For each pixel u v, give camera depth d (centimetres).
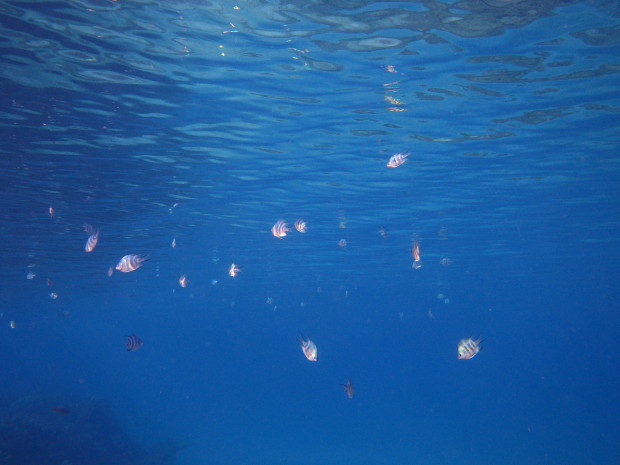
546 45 827
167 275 3534
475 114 1120
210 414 5384
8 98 941
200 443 3462
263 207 1905
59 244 2211
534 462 2772
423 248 2875
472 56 866
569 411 6325
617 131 1212
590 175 1555
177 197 1692
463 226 2305
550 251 2953
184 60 853
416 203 1908
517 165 1472
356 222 2209
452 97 1033
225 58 855
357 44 823
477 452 3114
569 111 1101
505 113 1114
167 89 953
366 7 718
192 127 1142
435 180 1619
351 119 1139
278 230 868
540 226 2297
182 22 742
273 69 900
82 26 736
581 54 855
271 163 1423
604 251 2931
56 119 1045
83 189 1516
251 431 4116
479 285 4772
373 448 3306
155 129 1137
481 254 3081
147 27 750
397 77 943
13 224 1838
